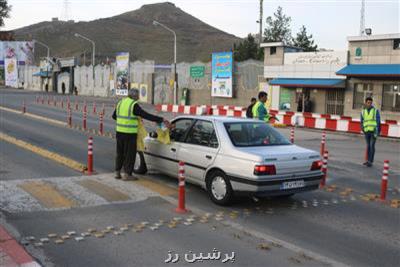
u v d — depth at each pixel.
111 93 55.47
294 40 55.06
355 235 6.62
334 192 9.33
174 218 7.11
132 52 172.88
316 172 7.99
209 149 8.18
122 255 5.59
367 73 25.92
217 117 8.84
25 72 81.62
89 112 29.45
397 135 20.38
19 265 5.17
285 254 5.77
